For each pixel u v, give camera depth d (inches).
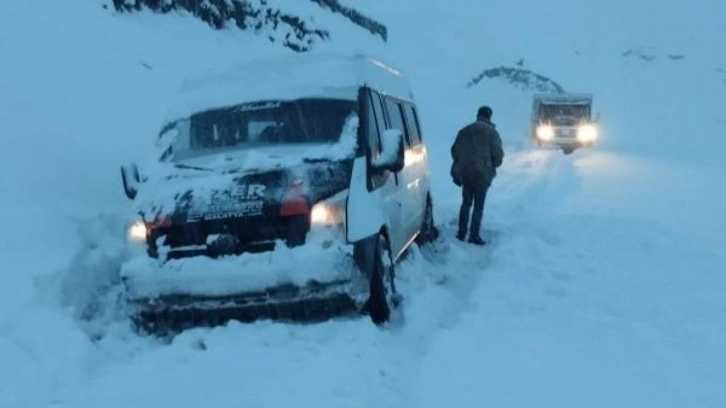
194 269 229.8
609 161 923.4
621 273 307.7
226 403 191.2
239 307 233.1
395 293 266.8
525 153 1013.2
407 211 312.2
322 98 274.8
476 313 259.0
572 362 213.0
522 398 189.8
